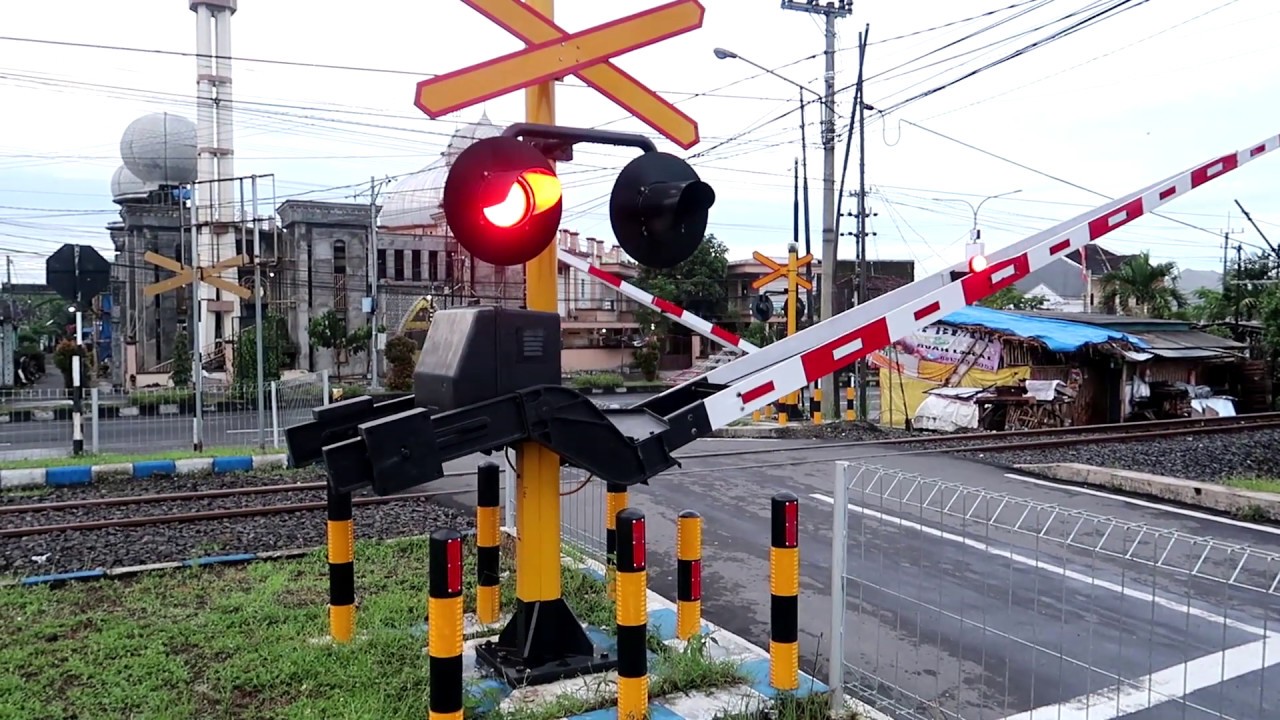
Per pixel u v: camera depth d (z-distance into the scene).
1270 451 14.38
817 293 36.81
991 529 8.55
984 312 21.44
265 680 4.52
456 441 3.69
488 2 3.80
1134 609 6.14
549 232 3.88
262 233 36.78
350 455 3.53
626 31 4.18
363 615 5.60
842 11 18.39
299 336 36.38
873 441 14.99
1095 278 46.72
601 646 4.82
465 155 3.63
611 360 43.47
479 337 3.88
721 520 9.14
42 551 7.71
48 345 49.34
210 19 35.22
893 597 6.42
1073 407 19.30
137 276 35.16
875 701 4.41
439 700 3.49
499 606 5.45
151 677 4.62
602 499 9.49
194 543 7.96
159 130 36.97
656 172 4.32
